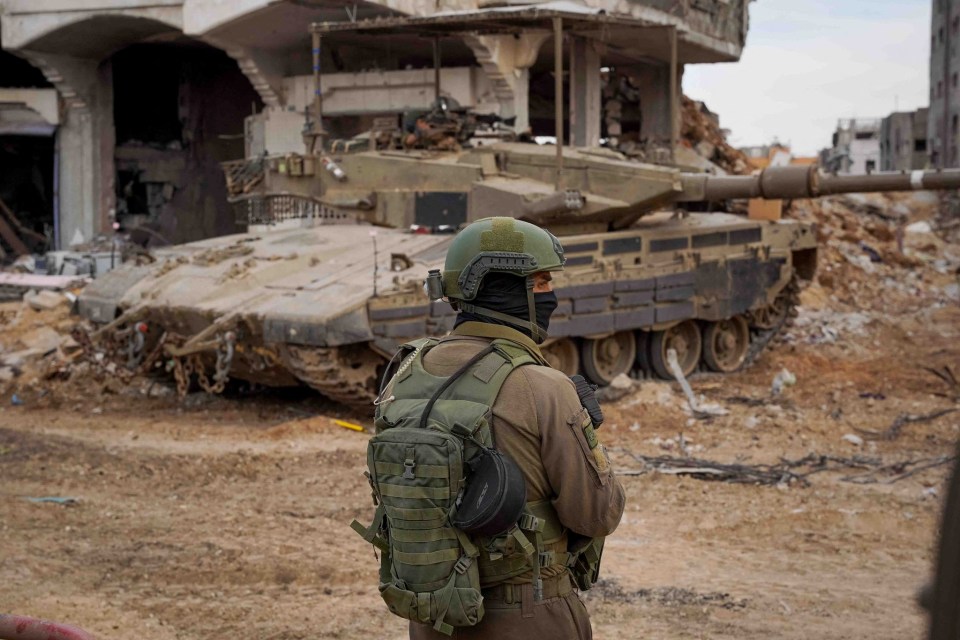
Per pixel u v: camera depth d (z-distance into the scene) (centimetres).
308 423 1284
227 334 1241
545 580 325
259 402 1469
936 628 176
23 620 319
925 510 913
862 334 2162
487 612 322
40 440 1202
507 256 335
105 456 1120
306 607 688
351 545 827
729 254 1680
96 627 645
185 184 3328
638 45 2684
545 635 323
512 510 306
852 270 2850
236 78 3412
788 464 1082
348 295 1214
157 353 1409
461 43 2575
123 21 2694
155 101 3369
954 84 2948
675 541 839
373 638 635
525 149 1521
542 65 2845
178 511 922
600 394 1449
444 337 350
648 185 1437
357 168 1538
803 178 1375
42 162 3319
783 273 1795
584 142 2566
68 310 1983
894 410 1388
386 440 321
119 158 3164
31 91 2977
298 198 1594
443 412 320
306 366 1221
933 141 3192
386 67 2712
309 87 2617
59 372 1664
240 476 1054
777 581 738
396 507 318
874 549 812
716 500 955
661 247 1552
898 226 3709
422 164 1491
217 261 1439
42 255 3034
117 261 2462
